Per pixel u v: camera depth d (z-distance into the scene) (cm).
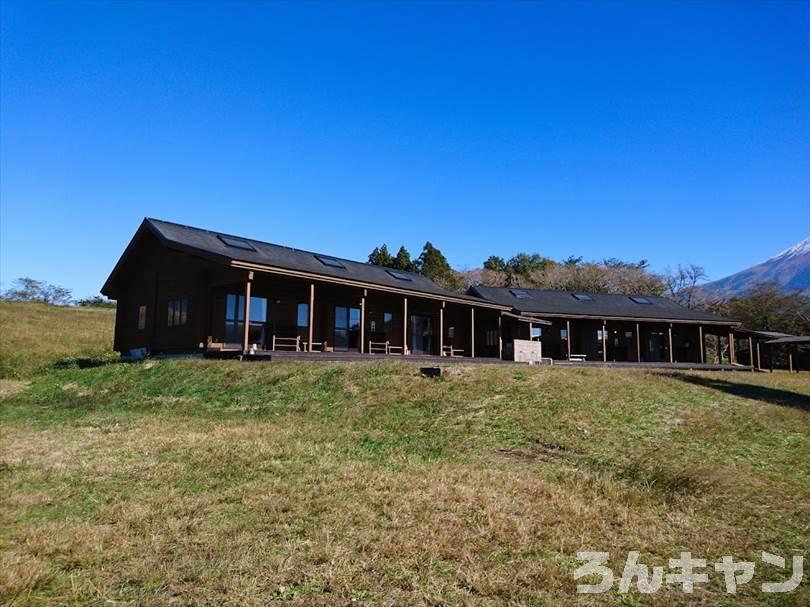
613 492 601
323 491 576
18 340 2355
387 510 523
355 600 362
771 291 4428
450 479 624
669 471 673
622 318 2806
